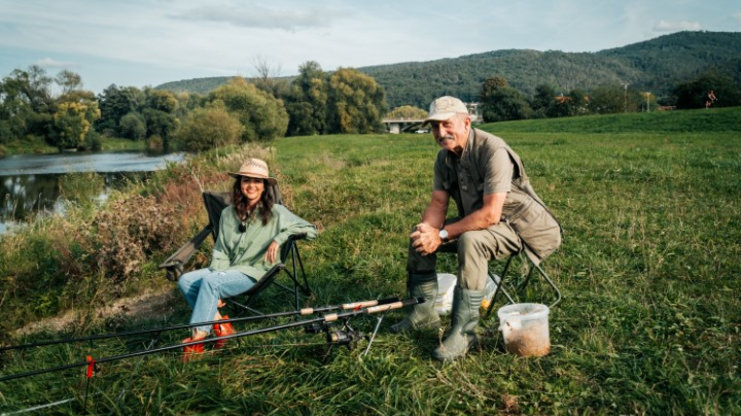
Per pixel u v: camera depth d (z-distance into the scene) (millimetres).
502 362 3648
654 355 3586
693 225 6918
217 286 4191
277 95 88812
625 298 4605
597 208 8211
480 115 117938
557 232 4105
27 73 82375
